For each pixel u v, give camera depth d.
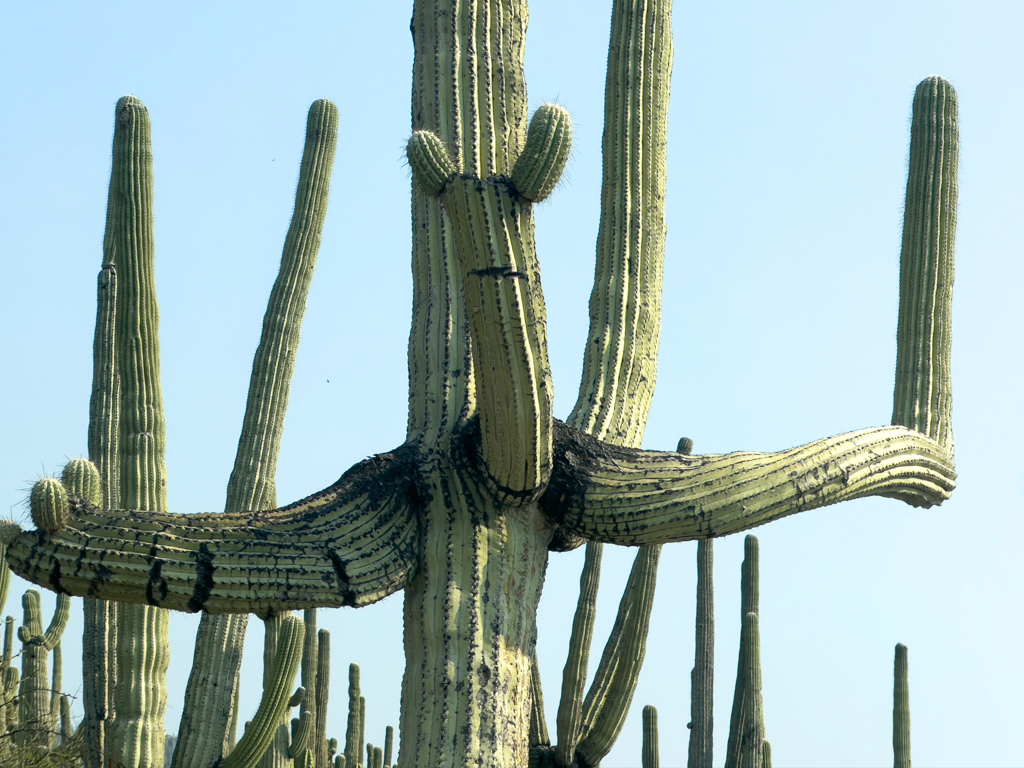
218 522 16.98
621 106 21.42
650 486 17.98
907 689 39.31
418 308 20.50
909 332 22.28
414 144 16.77
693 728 48.50
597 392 20.00
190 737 25.73
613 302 20.59
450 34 20.91
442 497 18.30
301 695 26.70
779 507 18.06
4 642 36.69
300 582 16.86
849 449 18.94
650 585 27.08
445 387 19.36
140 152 24.17
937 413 21.86
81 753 25.16
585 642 27.20
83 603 25.81
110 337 29.58
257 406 29.09
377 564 17.52
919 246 22.64
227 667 26.33
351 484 18.02
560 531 19.11
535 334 16.67
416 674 17.70
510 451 17.33
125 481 23.34
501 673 17.61
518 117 21.02
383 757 46.59
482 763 17.08
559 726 26.78
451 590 17.81
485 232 16.47
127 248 23.89
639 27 21.73
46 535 16.38
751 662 35.34
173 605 16.61
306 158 31.39
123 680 24.00
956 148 23.12
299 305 30.11
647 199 21.17
